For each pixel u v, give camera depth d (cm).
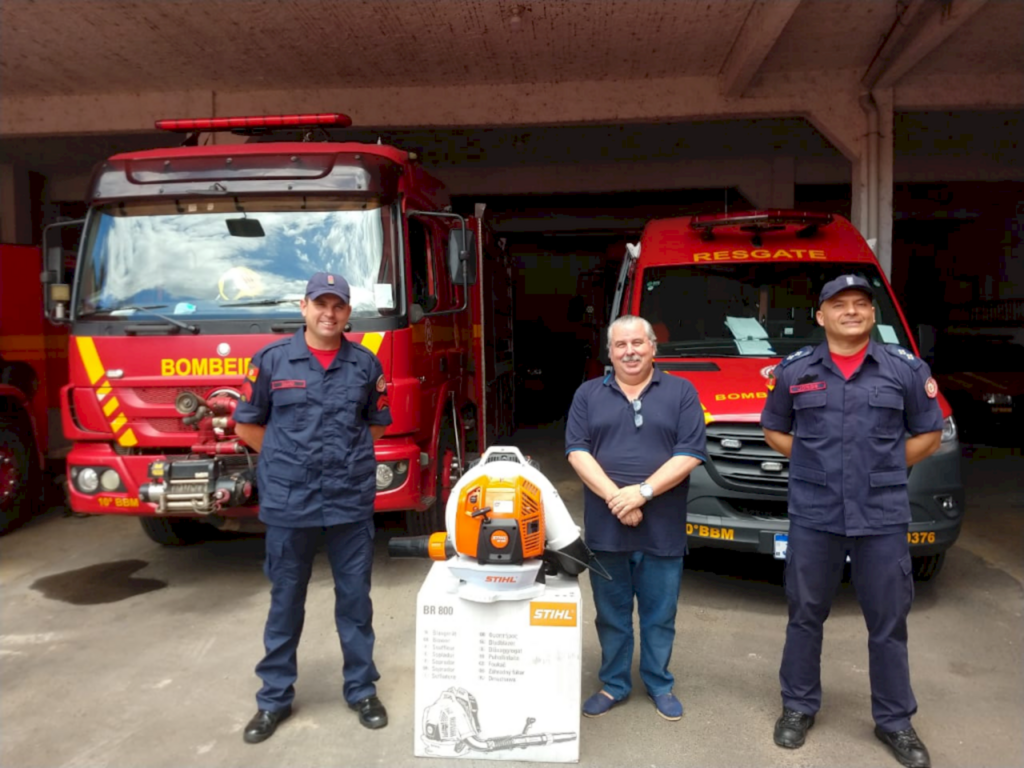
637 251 591
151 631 429
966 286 1712
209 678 372
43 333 677
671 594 323
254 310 455
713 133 1157
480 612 290
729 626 426
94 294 467
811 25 756
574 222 1622
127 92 915
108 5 682
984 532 600
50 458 685
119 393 453
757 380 454
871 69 834
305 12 702
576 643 288
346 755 302
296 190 458
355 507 318
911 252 1880
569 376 1470
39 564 556
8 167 1274
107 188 466
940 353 992
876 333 504
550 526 294
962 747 305
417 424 465
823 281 534
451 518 293
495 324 836
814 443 304
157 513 438
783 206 1311
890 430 297
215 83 888
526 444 1046
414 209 500
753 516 421
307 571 323
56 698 353
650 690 333
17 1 670
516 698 291
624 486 319
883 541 296
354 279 458
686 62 841
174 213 470
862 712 332
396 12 706
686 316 536
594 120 901
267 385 319
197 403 437
